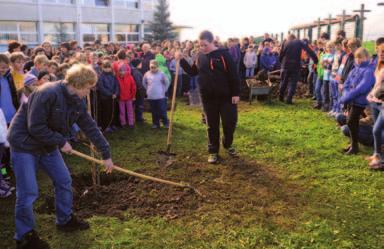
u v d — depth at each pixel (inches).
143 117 400.2
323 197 193.2
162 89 342.6
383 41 271.4
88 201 194.1
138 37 1573.6
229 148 258.5
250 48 592.4
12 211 185.3
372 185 205.8
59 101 137.9
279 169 233.8
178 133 326.0
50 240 156.8
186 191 200.5
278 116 381.4
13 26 1179.9
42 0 1227.2
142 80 370.3
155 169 237.0
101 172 230.2
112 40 1457.9
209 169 235.3
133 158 259.6
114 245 153.2
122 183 214.7
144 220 171.8
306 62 566.3
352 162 241.0
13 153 144.0
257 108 430.3
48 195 199.3
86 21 1358.3
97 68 326.0
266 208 182.2
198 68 243.9
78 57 312.0
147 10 1590.8
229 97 242.8
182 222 170.1
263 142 289.4
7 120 225.8
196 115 402.9
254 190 203.0
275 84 511.2
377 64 240.5
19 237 147.9
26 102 142.8
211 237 157.9
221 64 234.8
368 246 149.6
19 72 246.8
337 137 297.1
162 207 184.1
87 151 278.1
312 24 728.3
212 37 237.8
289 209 180.9
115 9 1449.3
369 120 272.7
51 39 1266.0
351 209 179.8
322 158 250.7
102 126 331.3
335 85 361.4
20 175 143.3
